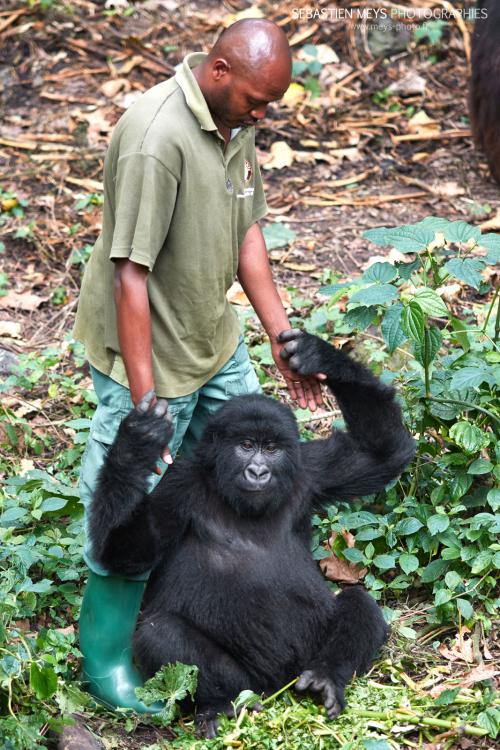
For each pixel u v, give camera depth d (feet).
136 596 22.85
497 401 26.91
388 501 27.20
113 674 22.85
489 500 25.46
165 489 23.62
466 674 23.06
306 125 47.16
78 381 34.14
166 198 21.02
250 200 23.39
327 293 26.12
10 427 31.09
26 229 40.16
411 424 27.86
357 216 41.78
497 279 37.52
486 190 43.34
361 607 23.38
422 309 23.76
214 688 22.34
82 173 43.93
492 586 25.11
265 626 22.72
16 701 21.21
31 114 47.24
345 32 51.39
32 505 26.13
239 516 23.34
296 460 23.29
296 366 23.34
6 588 22.88
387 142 46.47
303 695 22.52
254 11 52.54
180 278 22.11
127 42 50.65
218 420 23.30
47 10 52.26
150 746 21.08
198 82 21.20
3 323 36.19
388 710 21.97
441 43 51.42
